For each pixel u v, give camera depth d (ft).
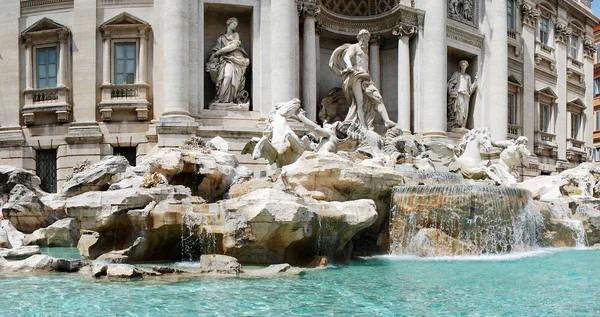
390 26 109.40
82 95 92.58
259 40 92.73
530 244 70.44
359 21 111.04
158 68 92.07
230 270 44.19
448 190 62.34
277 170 64.39
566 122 149.18
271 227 46.98
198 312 31.86
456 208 61.82
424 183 71.56
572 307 34.45
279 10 91.15
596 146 191.01
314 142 86.53
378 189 61.00
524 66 133.80
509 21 132.16
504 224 64.90
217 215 49.80
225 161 69.51
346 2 112.27
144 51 92.22
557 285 41.96
